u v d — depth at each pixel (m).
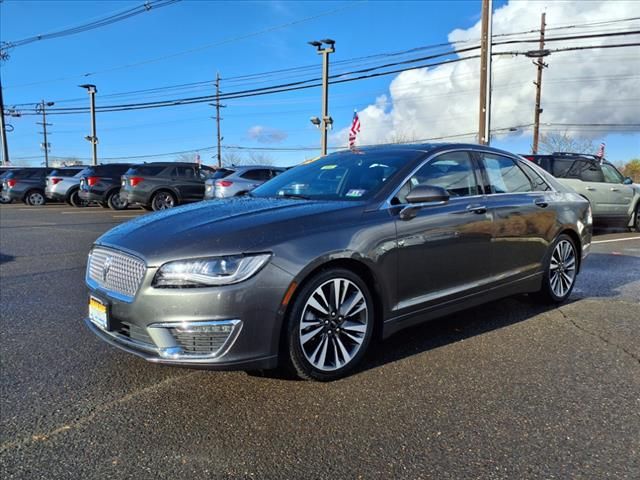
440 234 3.80
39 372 3.46
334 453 2.49
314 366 3.17
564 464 2.39
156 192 16.47
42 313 4.90
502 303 5.24
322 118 22.03
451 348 3.91
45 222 14.37
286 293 2.97
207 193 15.07
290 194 4.10
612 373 3.43
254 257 2.89
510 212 4.42
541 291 4.98
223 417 2.83
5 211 18.89
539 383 3.27
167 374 3.42
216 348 2.83
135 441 2.60
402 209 3.62
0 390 3.18
